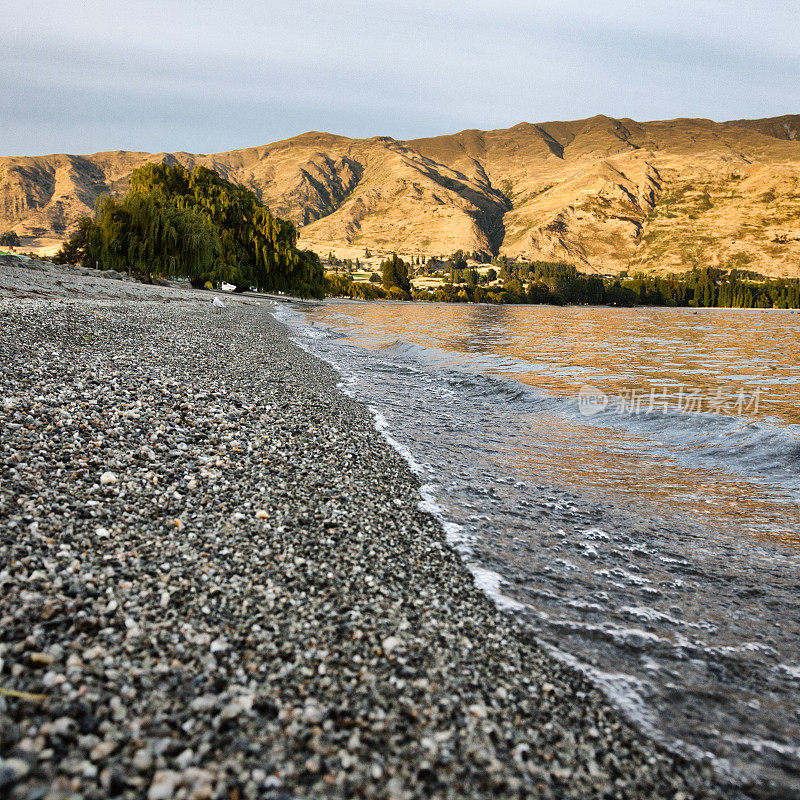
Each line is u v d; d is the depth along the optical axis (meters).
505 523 7.35
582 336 48.44
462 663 4.18
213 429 8.71
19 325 12.97
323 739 3.20
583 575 6.11
